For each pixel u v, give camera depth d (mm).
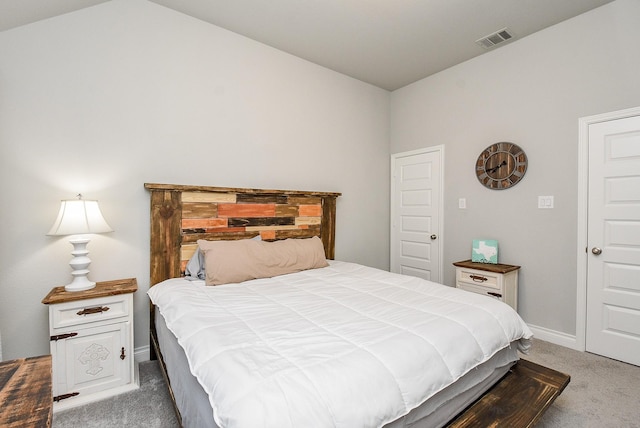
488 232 3135
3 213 1891
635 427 1603
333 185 3557
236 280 2199
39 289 1992
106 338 1876
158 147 2408
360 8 2416
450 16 2514
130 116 2291
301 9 2439
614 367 2240
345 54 3150
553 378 1576
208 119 2641
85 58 2125
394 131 4113
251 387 905
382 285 2115
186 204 2461
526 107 2836
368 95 3887
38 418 701
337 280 2266
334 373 990
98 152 2176
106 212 2207
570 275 2586
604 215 2412
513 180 2918
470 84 3266
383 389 1011
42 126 1990
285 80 3119
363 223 3875
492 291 2744
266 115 2990
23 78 1935
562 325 2631
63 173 2059
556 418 1669
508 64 2957
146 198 2361
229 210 2682
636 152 2262
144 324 2350
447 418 1303
